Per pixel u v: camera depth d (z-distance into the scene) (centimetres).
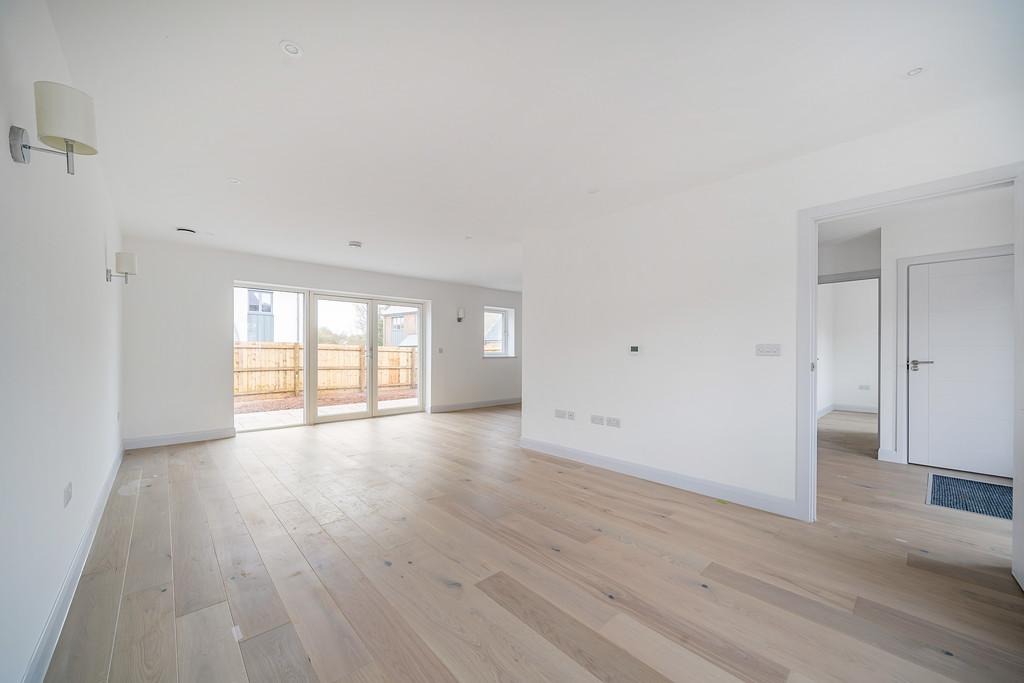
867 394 734
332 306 641
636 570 208
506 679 139
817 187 265
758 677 139
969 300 373
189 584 195
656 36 167
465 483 342
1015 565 195
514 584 195
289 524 261
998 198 356
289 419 627
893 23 160
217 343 511
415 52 176
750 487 293
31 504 136
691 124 234
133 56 177
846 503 298
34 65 144
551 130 240
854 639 158
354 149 260
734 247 303
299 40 169
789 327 277
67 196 187
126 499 305
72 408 194
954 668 143
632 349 366
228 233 443
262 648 153
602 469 384
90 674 140
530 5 152
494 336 870
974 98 210
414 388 743
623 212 375
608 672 142
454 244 491
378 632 162
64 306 182
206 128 235
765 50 175
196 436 495
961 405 376
